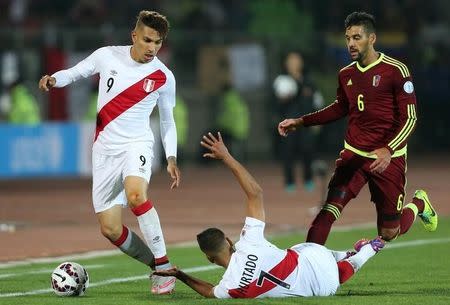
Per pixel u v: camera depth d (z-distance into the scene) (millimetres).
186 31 96000
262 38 97938
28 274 35031
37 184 78250
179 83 94312
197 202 64062
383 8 107750
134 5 98562
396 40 106062
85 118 85875
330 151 104000
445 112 109875
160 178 84250
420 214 34031
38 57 84062
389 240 33000
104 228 30438
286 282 27703
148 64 30359
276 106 67750
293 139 70312
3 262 38438
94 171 30469
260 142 100250
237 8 103688
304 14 105375
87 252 41375
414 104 31188
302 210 58406
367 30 31203
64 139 81125
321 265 28172
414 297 29281
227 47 96188
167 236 46906
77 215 56156
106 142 30188
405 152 31984
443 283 32531
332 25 106188
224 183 80250
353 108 31812
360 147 31703
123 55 30406
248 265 27391
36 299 29281
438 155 108438
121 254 40812
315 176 80125
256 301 27391
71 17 94500
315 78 98875
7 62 83312
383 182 31781
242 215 56250
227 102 89750
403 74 31125
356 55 31344
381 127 31484
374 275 34375
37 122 80562
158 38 29906
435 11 114000
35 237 46312
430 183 77000
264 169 92938
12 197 67188
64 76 30469
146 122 30469
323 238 31484
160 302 28344
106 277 34312
